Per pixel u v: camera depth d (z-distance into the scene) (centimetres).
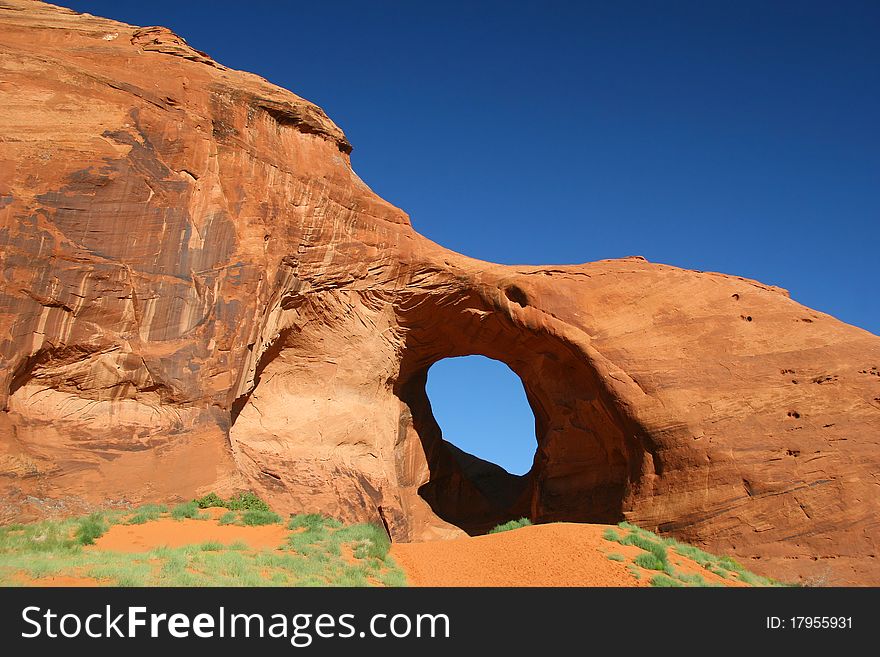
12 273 1538
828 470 1862
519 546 1561
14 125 1680
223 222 1881
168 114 1891
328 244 2180
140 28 2166
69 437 1566
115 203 1714
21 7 2136
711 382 2042
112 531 1418
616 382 2103
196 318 1781
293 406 2127
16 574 995
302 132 2203
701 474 1930
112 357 1647
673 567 1536
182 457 1678
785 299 2214
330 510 1950
